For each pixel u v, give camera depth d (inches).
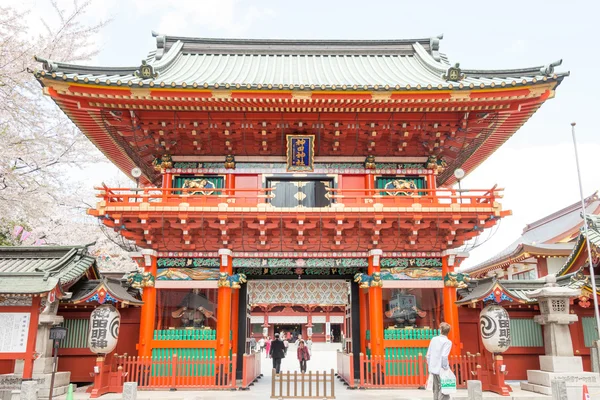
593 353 662.5
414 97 616.7
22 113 878.4
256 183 724.7
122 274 867.4
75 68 620.4
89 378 658.8
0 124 865.5
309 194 720.3
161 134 685.9
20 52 824.9
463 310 706.8
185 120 669.9
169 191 706.8
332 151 729.0
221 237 658.8
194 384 624.7
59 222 1212.5
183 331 655.1
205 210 624.7
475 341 697.6
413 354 652.1
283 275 725.9
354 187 725.9
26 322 486.0
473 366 630.5
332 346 2439.7
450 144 717.9
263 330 2571.4
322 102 622.8
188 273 673.0
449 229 653.9
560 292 627.8
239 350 700.7
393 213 632.4
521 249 1451.8
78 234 1235.9
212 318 681.6
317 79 765.9
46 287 482.3
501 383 581.9
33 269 622.5
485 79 655.1
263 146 712.4
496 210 634.8
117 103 624.4
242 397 565.6
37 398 498.3
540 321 660.7
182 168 727.1
